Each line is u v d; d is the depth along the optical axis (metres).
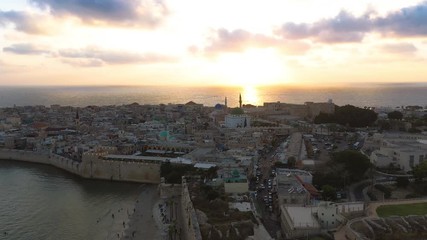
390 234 173.12
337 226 192.25
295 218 197.62
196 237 180.75
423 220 182.00
